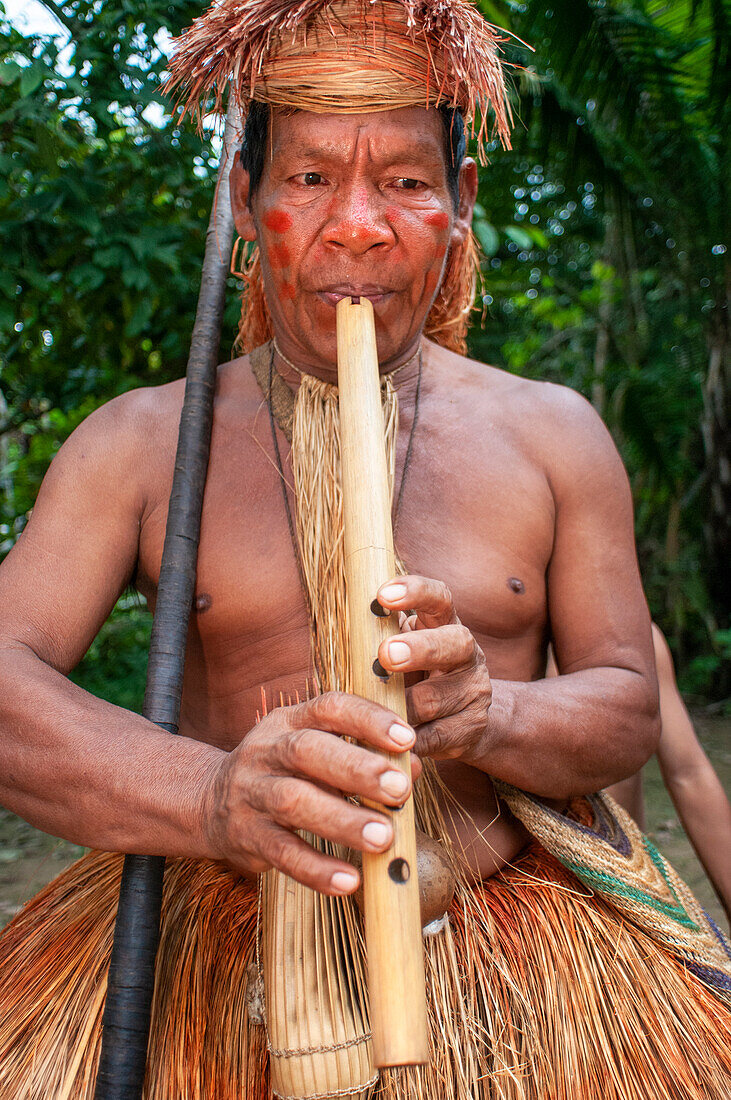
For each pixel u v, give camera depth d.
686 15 5.85
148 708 1.24
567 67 5.30
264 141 1.30
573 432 1.45
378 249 1.23
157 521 1.40
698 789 2.16
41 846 3.92
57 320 3.89
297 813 0.92
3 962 1.38
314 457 1.34
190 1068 1.21
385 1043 0.88
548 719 1.26
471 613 1.34
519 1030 1.22
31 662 1.25
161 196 3.73
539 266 8.95
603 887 1.33
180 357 3.92
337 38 1.18
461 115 1.36
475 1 1.40
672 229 6.92
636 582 1.46
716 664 7.39
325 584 1.29
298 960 1.10
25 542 1.36
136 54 3.23
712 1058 1.26
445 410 1.45
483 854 1.36
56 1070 1.21
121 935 1.16
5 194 3.19
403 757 0.94
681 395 7.98
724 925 3.08
